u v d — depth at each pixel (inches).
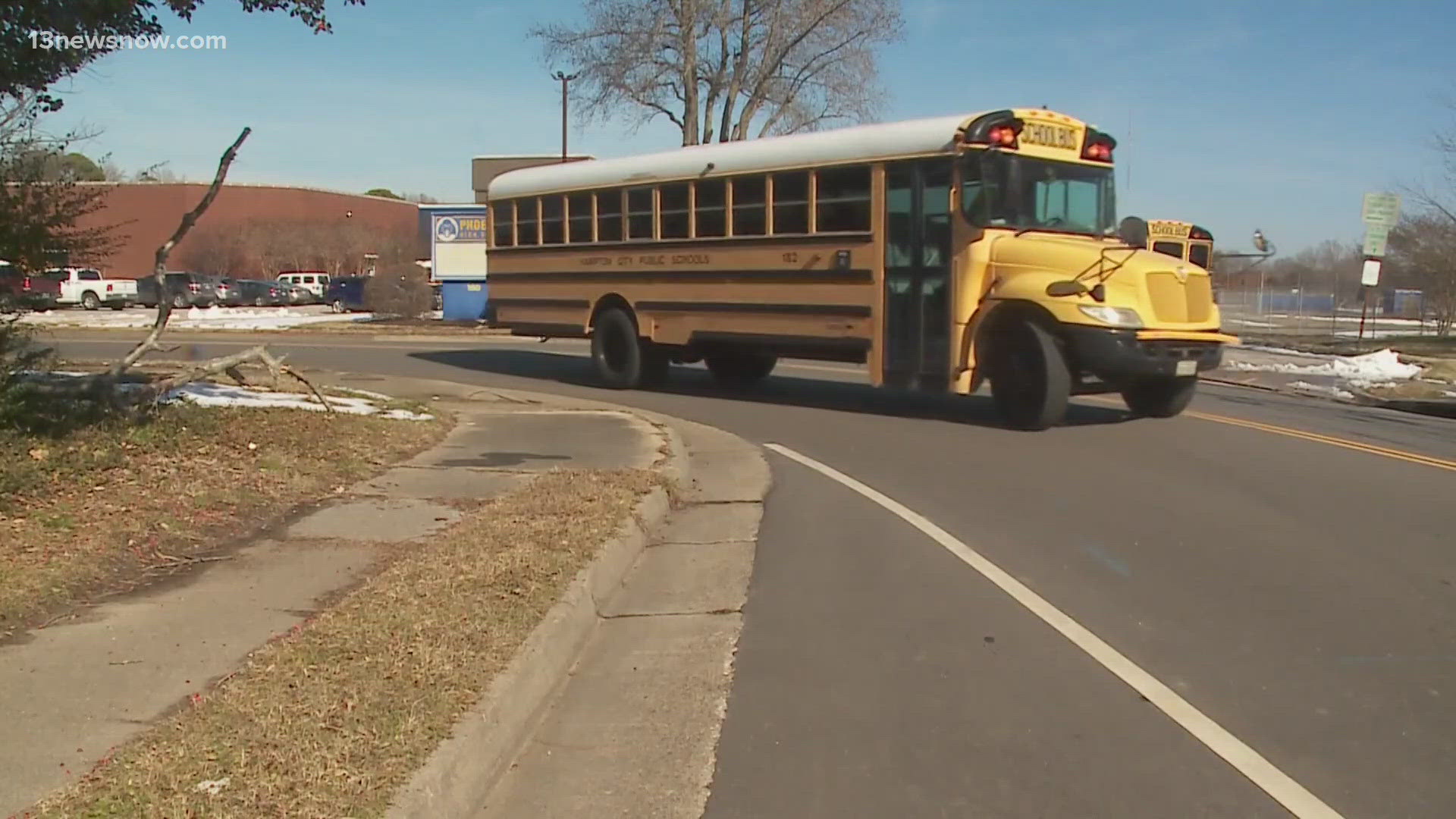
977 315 566.6
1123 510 390.0
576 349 1160.8
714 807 182.1
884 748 203.0
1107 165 613.3
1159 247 1016.9
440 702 199.2
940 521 376.8
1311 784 188.2
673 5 1557.6
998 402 573.3
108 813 159.9
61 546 302.2
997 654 250.1
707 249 677.3
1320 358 1026.7
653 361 749.3
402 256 2266.2
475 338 1327.5
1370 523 368.5
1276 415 641.0
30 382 433.7
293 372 564.1
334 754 178.5
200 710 197.2
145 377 652.7
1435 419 658.2
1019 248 556.4
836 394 739.4
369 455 463.2
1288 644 255.6
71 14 371.9
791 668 244.1
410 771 173.9
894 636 263.3
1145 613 277.7
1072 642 257.9
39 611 259.1
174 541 321.7
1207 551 334.6
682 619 280.8
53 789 170.9
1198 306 563.8
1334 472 455.8
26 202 410.3
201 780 169.5
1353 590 296.0
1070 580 306.5
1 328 415.5
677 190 692.7
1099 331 532.4
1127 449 511.2
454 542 317.4
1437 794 184.7
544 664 231.3
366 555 313.7
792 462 493.4
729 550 346.9
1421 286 1339.8
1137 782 189.3
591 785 190.4
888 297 593.6
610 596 298.8
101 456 389.4
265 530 343.0
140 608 263.7
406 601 259.1
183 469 396.8
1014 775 192.1
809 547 348.2
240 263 2721.5
